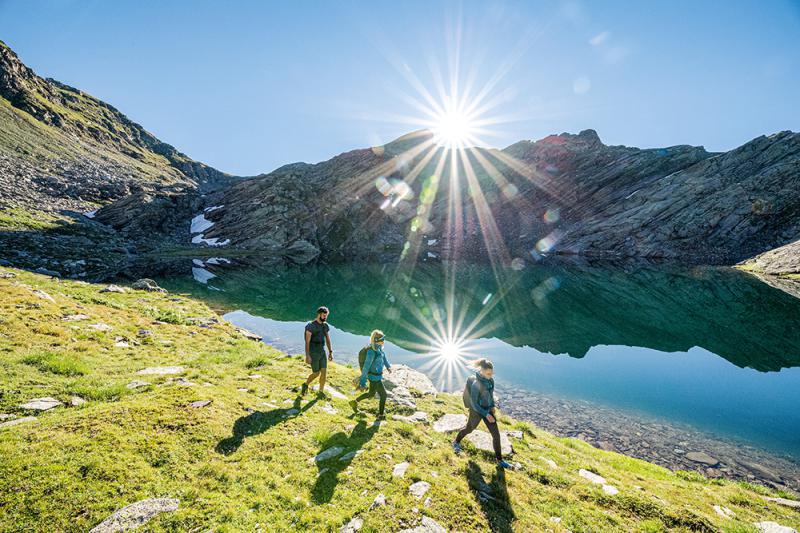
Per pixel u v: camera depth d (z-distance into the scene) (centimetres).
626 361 2384
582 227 11169
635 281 6022
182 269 4981
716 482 1054
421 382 1445
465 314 3688
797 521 787
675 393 1864
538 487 752
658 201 10206
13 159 8606
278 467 635
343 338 2598
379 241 12250
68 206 7700
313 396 1059
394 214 13438
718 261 8331
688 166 11338
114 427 632
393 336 2747
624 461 1124
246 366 1323
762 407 1714
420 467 719
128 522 441
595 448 1251
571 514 668
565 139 14550
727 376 2114
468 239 12569
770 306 4022
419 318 3428
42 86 16112
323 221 11319
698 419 1593
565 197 12756
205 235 9806
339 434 806
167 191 11688
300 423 830
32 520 418
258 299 3666
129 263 4453
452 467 753
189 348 1476
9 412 691
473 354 2427
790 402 1767
